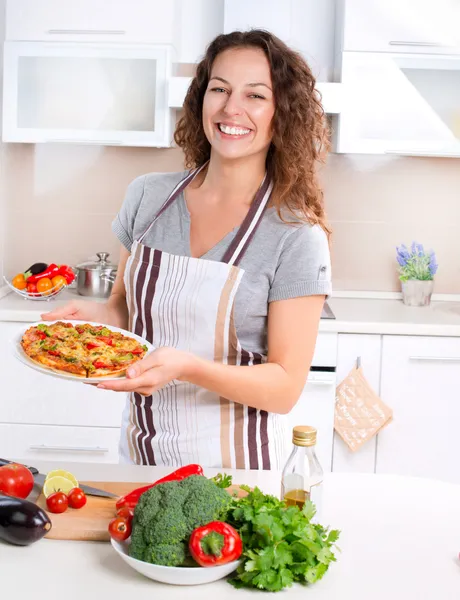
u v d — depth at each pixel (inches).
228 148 64.8
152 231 70.1
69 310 72.9
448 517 56.0
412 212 137.9
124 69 123.2
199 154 74.0
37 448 119.3
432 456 118.9
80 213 139.3
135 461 69.2
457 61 120.9
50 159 138.0
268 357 66.4
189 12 133.9
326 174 137.0
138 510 46.6
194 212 69.3
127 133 124.4
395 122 122.8
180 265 66.9
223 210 68.1
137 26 122.7
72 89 124.1
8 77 123.9
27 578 46.4
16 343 64.6
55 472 56.7
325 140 71.7
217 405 66.1
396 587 46.7
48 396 118.7
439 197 137.6
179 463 67.0
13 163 137.9
